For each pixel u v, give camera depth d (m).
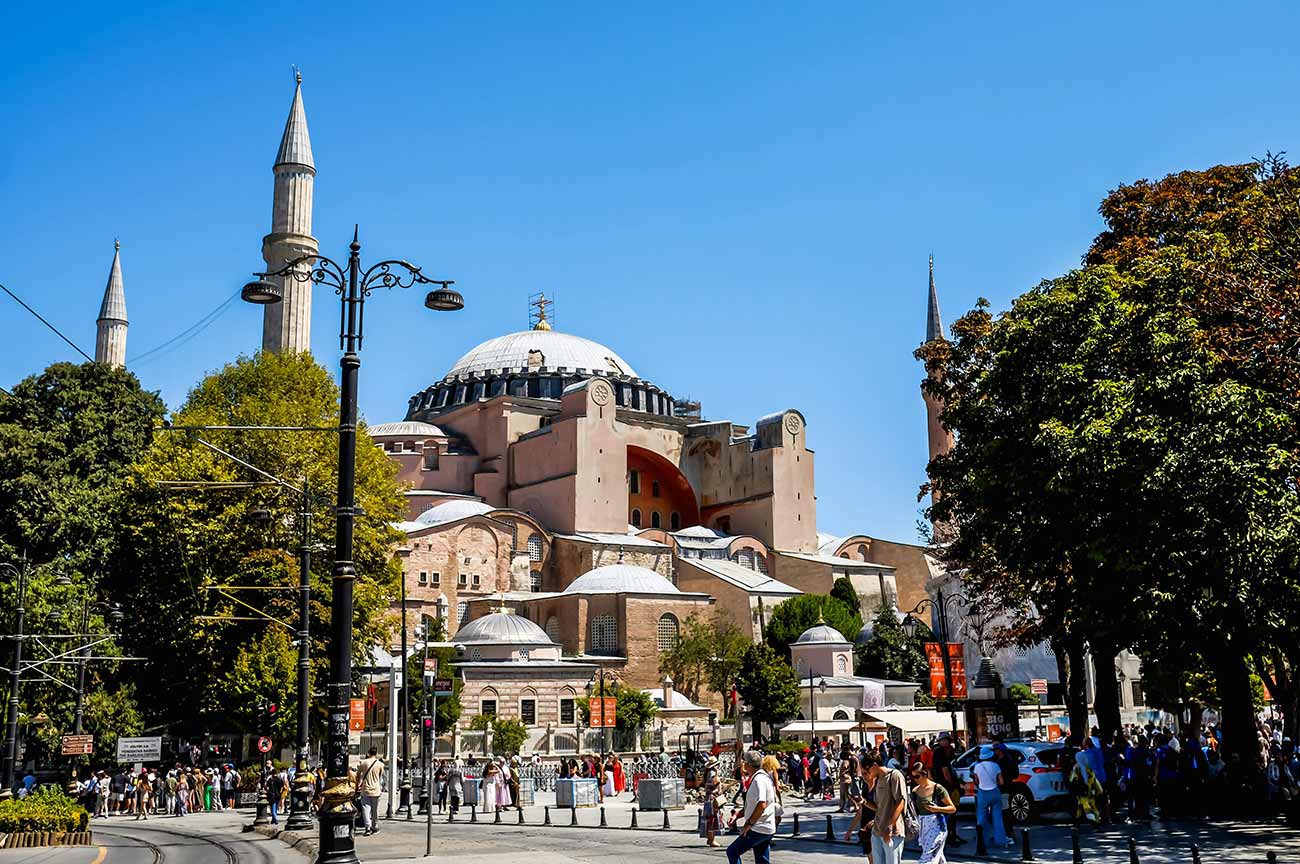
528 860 20.62
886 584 107.69
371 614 53.78
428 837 22.66
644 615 86.69
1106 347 25.31
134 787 47.47
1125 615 26.16
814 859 21.14
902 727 57.06
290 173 83.38
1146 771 26.02
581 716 75.12
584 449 100.50
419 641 71.44
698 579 97.00
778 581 104.88
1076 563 26.22
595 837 27.72
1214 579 23.59
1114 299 25.84
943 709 62.06
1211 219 28.39
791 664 89.00
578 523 98.75
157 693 57.03
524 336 125.00
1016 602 39.09
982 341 31.81
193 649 51.19
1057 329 26.41
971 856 20.42
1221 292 24.64
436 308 20.08
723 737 79.69
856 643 95.50
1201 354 23.92
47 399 66.06
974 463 29.77
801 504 110.44
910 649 93.81
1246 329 24.44
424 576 89.25
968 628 62.12
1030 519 26.02
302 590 31.36
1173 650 27.47
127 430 66.50
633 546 96.94
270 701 42.81
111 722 53.66
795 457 111.00
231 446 52.12
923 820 15.53
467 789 46.16
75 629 51.00
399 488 58.72
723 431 114.50
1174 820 25.28
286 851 25.80
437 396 120.81
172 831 34.94
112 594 57.66
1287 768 25.78
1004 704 41.66
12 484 56.47
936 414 90.25
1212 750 28.95
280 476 51.16
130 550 55.62
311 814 33.41
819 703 83.38
